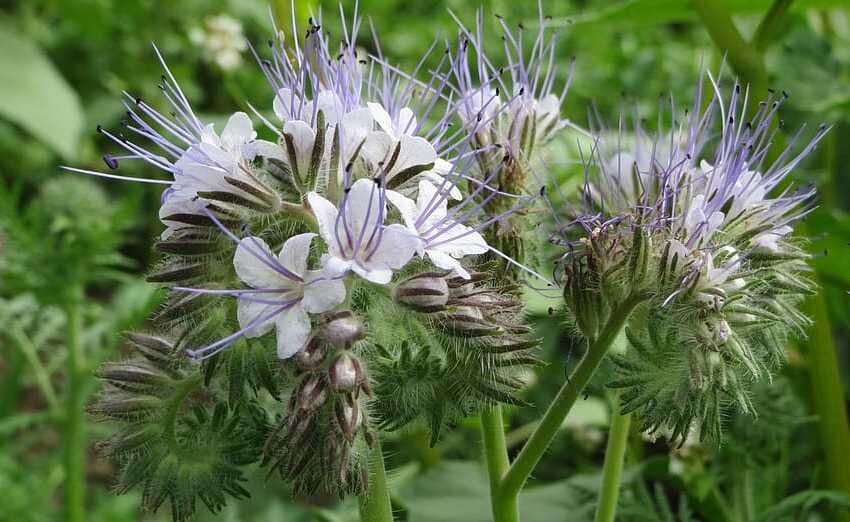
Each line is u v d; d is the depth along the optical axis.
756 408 0.14
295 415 0.08
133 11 0.28
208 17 0.26
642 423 0.10
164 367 0.10
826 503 0.15
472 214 0.10
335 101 0.09
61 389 0.23
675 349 0.09
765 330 0.10
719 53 0.16
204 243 0.09
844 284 0.16
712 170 0.10
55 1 0.29
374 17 0.28
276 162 0.09
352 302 0.09
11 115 0.21
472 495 0.15
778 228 0.10
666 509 0.14
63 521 0.18
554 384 0.18
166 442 0.10
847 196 0.21
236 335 0.08
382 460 0.10
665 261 0.10
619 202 0.11
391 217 0.09
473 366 0.09
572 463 0.19
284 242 0.09
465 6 0.28
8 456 0.18
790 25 0.18
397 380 0.09
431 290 0.09
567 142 0.16
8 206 0.17
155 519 0.17
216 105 0.28
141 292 0.17
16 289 0.18
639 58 0.25
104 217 0.18
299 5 0.13
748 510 0.14
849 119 0.18
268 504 0.16
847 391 0.19
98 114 0.28
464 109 0.11
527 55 0.23
